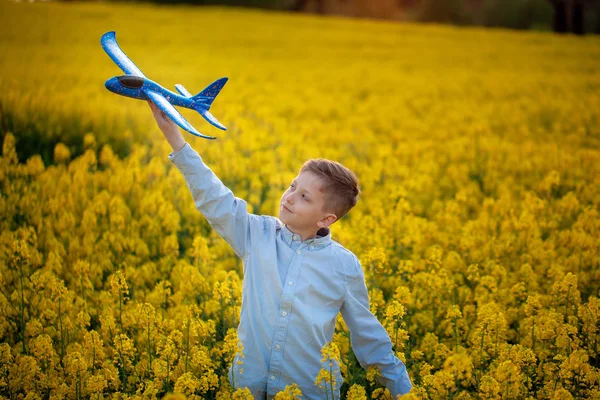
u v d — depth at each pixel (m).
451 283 4.50
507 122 12.38
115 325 3.90
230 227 3.21
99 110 10.05
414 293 4.57
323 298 3.15
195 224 6.24
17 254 4.52
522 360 3.40
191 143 9.31
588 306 3.86
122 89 3.03
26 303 4.20
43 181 6.46
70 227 5.48
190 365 3.59
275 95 14.33
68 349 3.67
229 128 10.18
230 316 4.10
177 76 15.78
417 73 19.11
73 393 3.32
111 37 3.27
